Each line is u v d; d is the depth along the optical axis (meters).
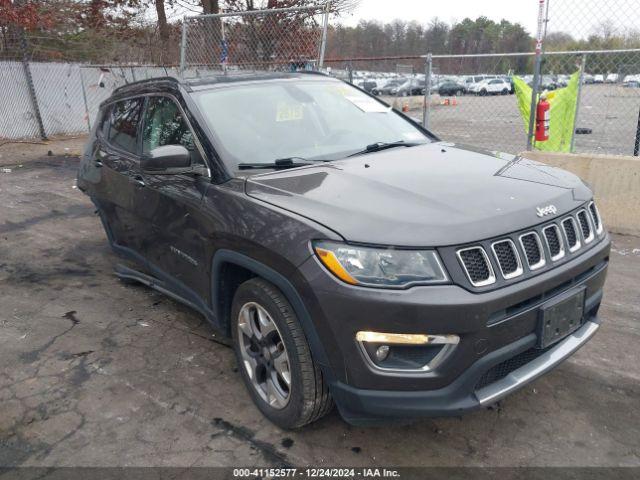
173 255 3.81
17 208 8.05
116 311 4.57
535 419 3.08
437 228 2.47
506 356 2.50
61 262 5.78
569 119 7.75
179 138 3.67
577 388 3.36
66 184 9.66
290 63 9.97
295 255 2.59
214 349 3.92
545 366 2.74
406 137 4.02
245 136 3.51
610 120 8.70
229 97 3.79
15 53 15.57
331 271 2.47
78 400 3.36
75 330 4.26
